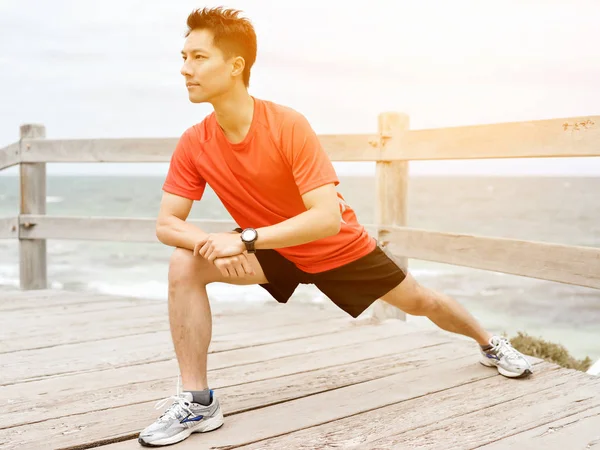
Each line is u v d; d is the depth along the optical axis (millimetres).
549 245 2900
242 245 1861
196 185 2088
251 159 1944
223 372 2715
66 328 3537
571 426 2070
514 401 2307
